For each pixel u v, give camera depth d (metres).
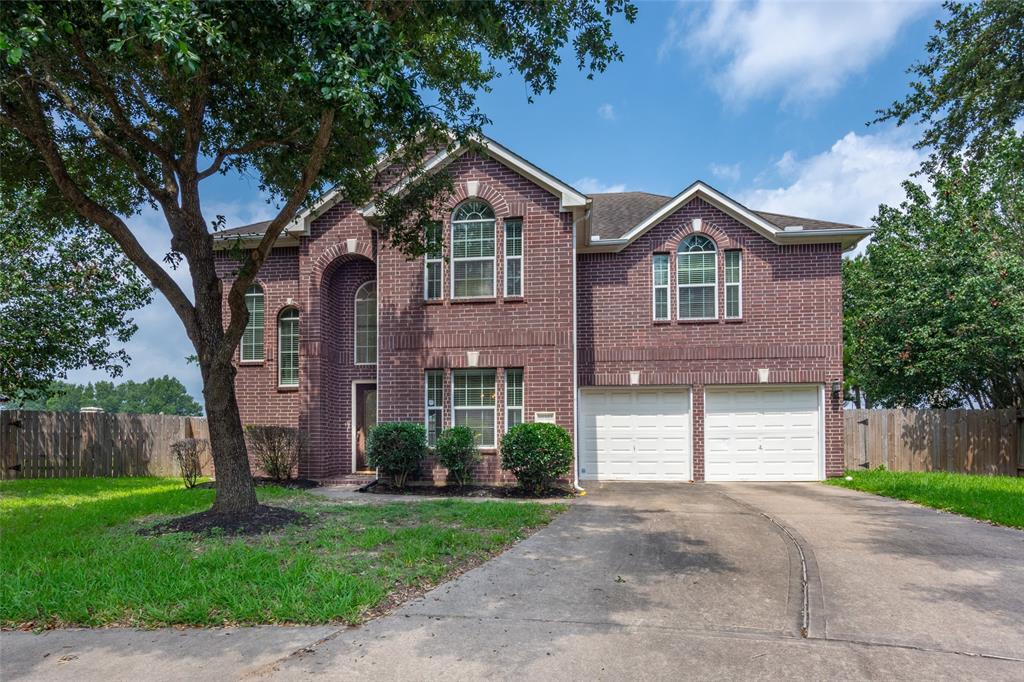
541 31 8.64
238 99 9.32
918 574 6.28
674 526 8.69
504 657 4.32
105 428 17.64
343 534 7.61
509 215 13.77
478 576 6.21
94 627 4.96
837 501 11.20
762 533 8.18
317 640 4.61
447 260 11.91
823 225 15.21
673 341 15.46
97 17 6.91
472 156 13.94
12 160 9.66
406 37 8.67
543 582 6.02
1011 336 15.23
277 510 8.80
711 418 15.31
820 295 15.04
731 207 15.26
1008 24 15.56
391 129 9.02
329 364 15.29
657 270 15.70
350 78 6.44
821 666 4.18
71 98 8.91
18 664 4.29
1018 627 4.89
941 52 17.08
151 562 6.27
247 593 5.37
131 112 9.73
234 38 6.81
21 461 16.84
